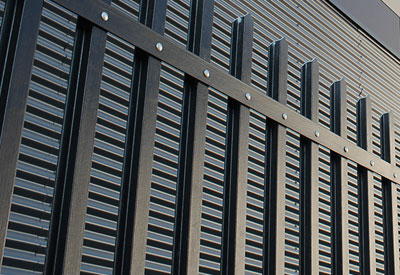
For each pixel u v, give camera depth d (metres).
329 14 3.18
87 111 1.54
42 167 1.56
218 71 1.92
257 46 2.50
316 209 2.28
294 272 2.29
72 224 1.46
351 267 2.69
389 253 2.74
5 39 1.45
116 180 1.72
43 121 1.59
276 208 2.08
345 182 2.47
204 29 1.93
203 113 1.85
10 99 1.38
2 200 1.33
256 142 2.26
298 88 2.69
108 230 1.67
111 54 1.81
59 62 1.67
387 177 2.77
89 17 1.57
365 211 2.63
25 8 1.44
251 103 2.03
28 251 1.49
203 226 1.95
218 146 2.09
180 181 1.81
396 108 3.64
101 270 1.64
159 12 1.80
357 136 2.74
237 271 1.86
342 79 2.62
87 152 1.52
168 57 1.76
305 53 2.86
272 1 2.71
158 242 1.79
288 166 2.40
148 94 1.70
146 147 1.66
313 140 2.30
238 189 1.93
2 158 1.34
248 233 2.11
